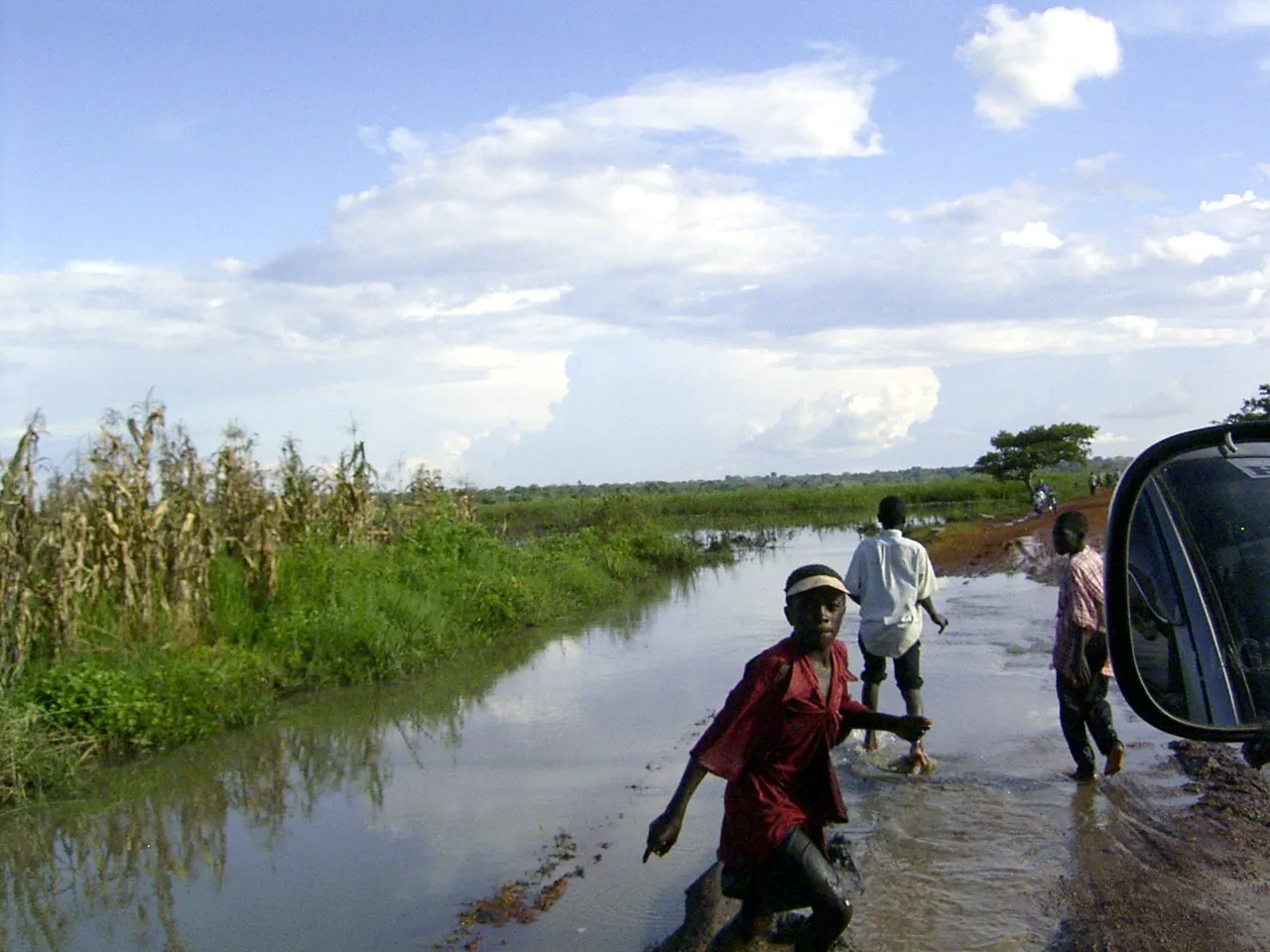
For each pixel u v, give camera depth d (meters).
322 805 8.07
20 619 10.13
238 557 14.08
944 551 26.83
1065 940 4.93
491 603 15.96
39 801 8.41
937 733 8.85
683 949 5.18
